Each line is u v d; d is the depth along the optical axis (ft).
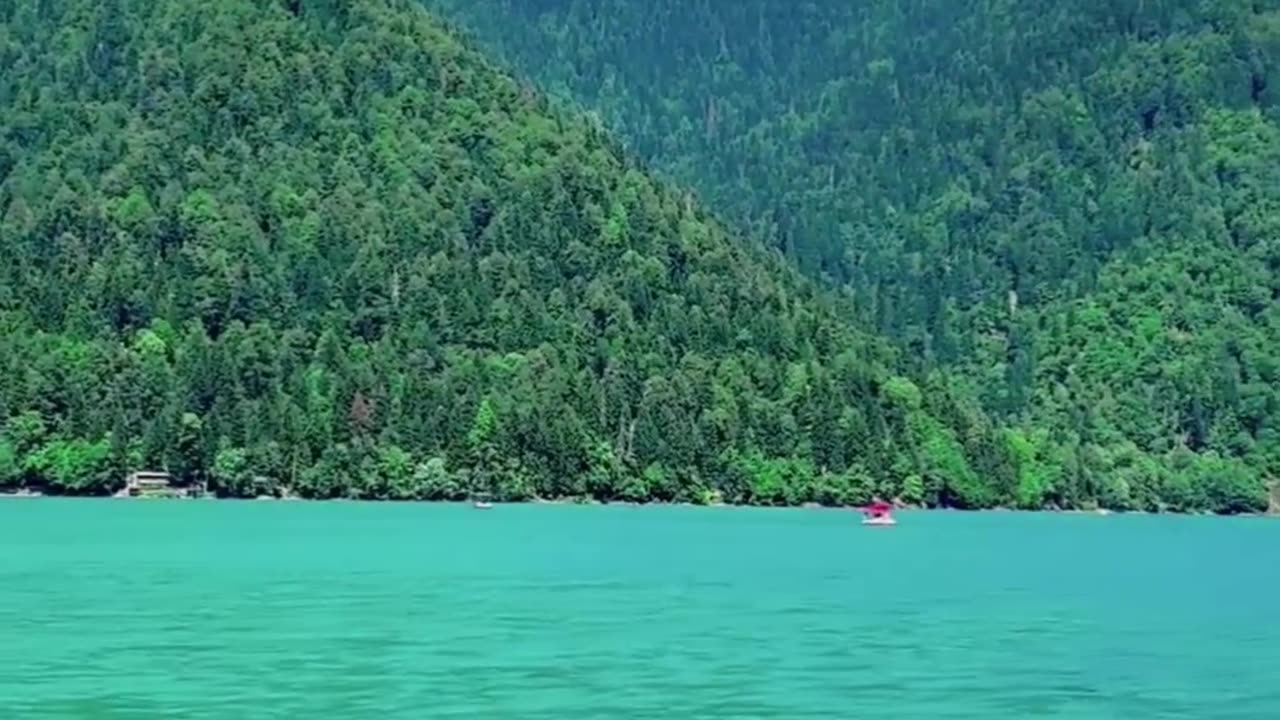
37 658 253.85
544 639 282.15
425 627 295.89
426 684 233.14
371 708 214.90
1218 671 258.57
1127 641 294.87
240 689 227.40
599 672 246.06
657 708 218.38
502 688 231.09
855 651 274.16
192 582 375.86
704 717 213.25
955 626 313.32
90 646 267.18
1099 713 221.87
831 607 343.87
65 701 217.56
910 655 271.08
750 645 278.87
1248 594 396.37
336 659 255.29
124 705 215.31
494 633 289.33
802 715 216.33
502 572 416.87
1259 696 235.61
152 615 309.83
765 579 411.54
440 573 410.93
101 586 364.38
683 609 333.21
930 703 226.38
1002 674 252.42
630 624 305.53
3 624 295.07
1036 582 422.82
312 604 331.98
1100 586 415.23
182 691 225.56
